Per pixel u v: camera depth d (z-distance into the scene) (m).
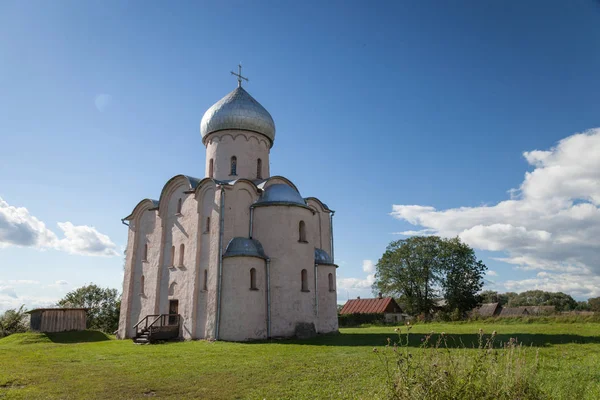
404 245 56.88
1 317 39.88
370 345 20.19
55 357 18.22
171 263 29.11
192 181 29.16
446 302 55.66
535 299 121.19
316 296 28.02
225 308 24.27
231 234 26.00
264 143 32.62
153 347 21.84
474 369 7.99
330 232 33.31
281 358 16.39
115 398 10.91
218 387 11.79
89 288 55.69
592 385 10.25
